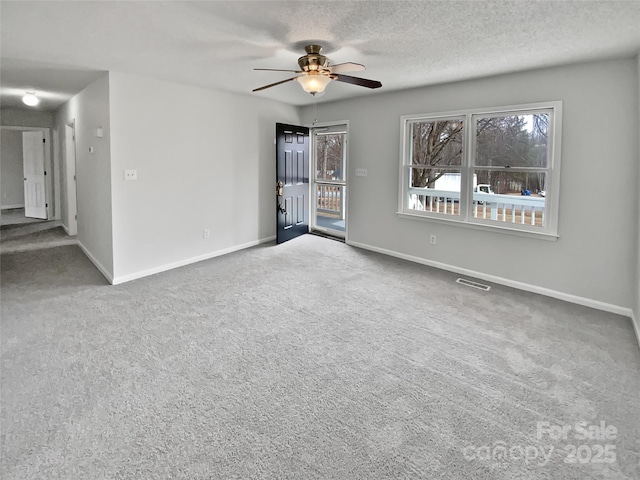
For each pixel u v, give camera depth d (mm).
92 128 4527
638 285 3021
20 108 6754
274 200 6137
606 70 3307
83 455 1725
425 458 1732
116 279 4152
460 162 4543
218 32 2730
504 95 3955
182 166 4703
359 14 2404
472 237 4410
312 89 3225
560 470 1670
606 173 3385
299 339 2857
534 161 3898
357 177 5664
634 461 1716
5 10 2352
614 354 2664
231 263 4910
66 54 3303
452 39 2846
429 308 3471
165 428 1906
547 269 3828
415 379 2352
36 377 2326
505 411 2057
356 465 1688
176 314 3303
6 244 5867
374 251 5551
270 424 1943
